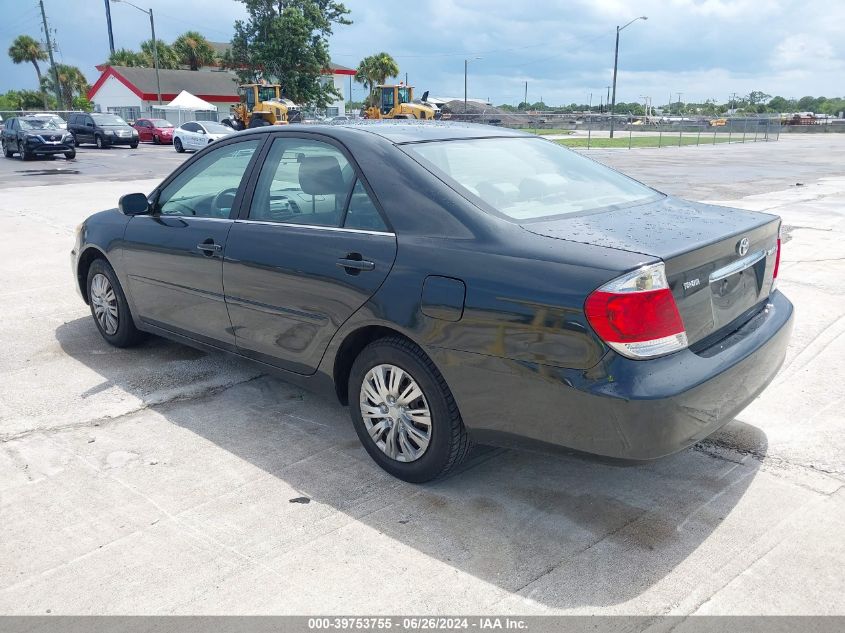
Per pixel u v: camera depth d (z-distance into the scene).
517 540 2.94
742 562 2.78
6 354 5.16
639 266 2.61
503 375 2.86
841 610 2.52
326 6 54.31
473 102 59.97
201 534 2.99
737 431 3.88
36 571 2.76
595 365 2.64
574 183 3.62
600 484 3.38
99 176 19.08
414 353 3.16
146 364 4.96
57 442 3.82
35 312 6.20
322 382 3.66
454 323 2.96
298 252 3.56
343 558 2.83
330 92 55.91
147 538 2.97
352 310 3.33
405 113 39.34
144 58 73.56
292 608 2.55
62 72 85.44
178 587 2.66
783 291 6.54
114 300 5.12
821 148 33.94
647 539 2.94
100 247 4.96
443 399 3.10
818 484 3.34
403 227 3.21
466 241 3.01
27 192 15.02
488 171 3.47
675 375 2.67
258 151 4.00
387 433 3.41
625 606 2.55
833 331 5.45
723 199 13.25
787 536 2.94
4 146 27.64
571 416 2.72
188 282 4.27
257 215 3.89
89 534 3.00
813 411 4.11
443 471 3.24
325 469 3.54
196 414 4.18
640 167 21.84
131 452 3.71
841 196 13.63
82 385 4.59
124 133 34.34
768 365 3.21
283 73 52.41
